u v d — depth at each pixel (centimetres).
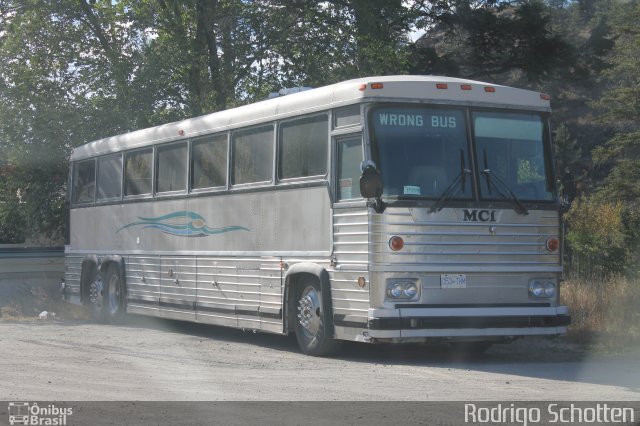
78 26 2450
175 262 1653
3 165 2434
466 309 1177
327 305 1240
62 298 2145
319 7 2606
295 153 1327
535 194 1247
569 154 5184
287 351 1375
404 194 1170
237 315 1462
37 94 2378
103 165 1964
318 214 1267
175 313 1652
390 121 1186
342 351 1359
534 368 1173
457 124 1215
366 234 1165
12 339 1538
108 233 1927
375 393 970
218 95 2473
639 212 2483
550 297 1244
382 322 1140
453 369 1162
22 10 2477
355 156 1200
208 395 960
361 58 2498
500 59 3638
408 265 1160
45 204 2472
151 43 2384
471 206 1196
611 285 1741
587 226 2191
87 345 1452
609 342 1387
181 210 1636
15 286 2238
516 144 1247
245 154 1456
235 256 1469
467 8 3447
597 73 3678
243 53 2519
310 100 1297
